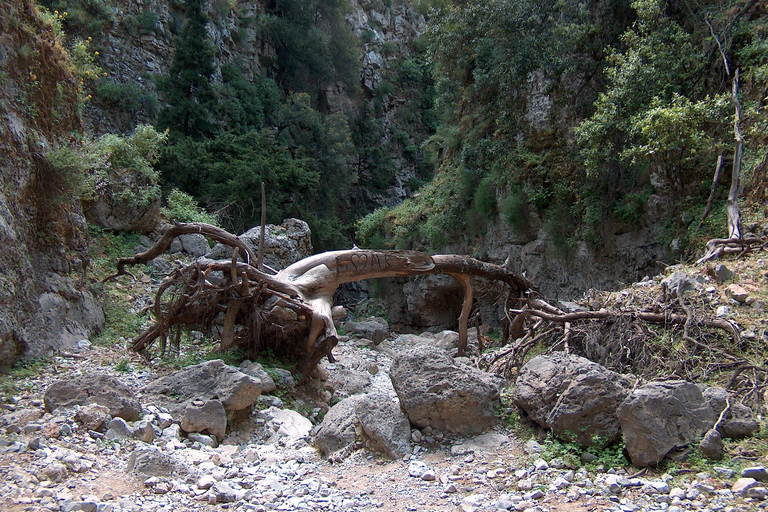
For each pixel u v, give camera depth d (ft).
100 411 19.12
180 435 20.72
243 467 18.24
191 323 30.55
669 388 16.60
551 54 54.24
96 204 43.62
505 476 16.26
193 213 53.21
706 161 40.37
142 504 14.26
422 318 73.72
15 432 17.67
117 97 91.20
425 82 149.89
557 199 53.67
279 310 31.14
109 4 97.25
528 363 20.10
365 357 44.78
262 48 124.06
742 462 15.28
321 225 95.45
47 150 30.99
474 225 64.44
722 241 30.78
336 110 133.08
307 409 28.14
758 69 37.63
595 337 24.93
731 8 43.37
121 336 33.12
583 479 15.53
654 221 44.60
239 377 22.72
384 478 16.55
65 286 30.50
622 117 43.27
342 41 132.16
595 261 50.08
